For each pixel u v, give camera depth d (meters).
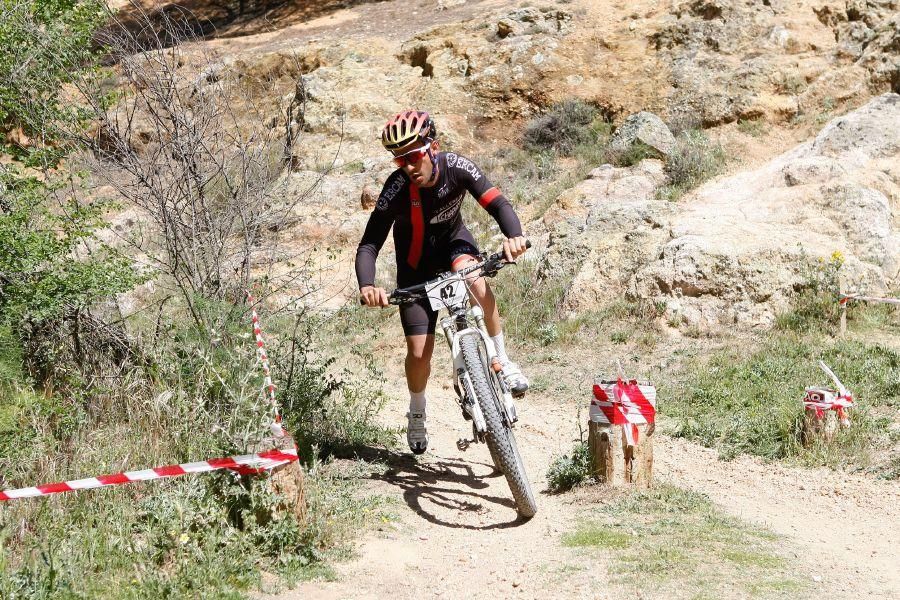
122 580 3.92
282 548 4.38
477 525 5.23
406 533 5.00
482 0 22.70
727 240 10.53
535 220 14.56
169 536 4.24
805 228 10.95
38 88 7.38
